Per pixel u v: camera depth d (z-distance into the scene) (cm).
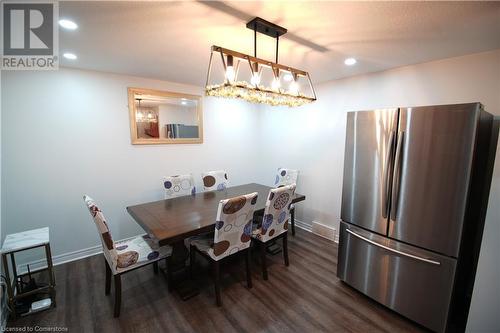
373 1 130
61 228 266
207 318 190
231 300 211
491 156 195
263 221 231
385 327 182
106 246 184
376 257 201
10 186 236
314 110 346
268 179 437
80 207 276
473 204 175
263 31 164
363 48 201
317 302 208
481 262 159
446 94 225
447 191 163
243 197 194
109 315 192
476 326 163
